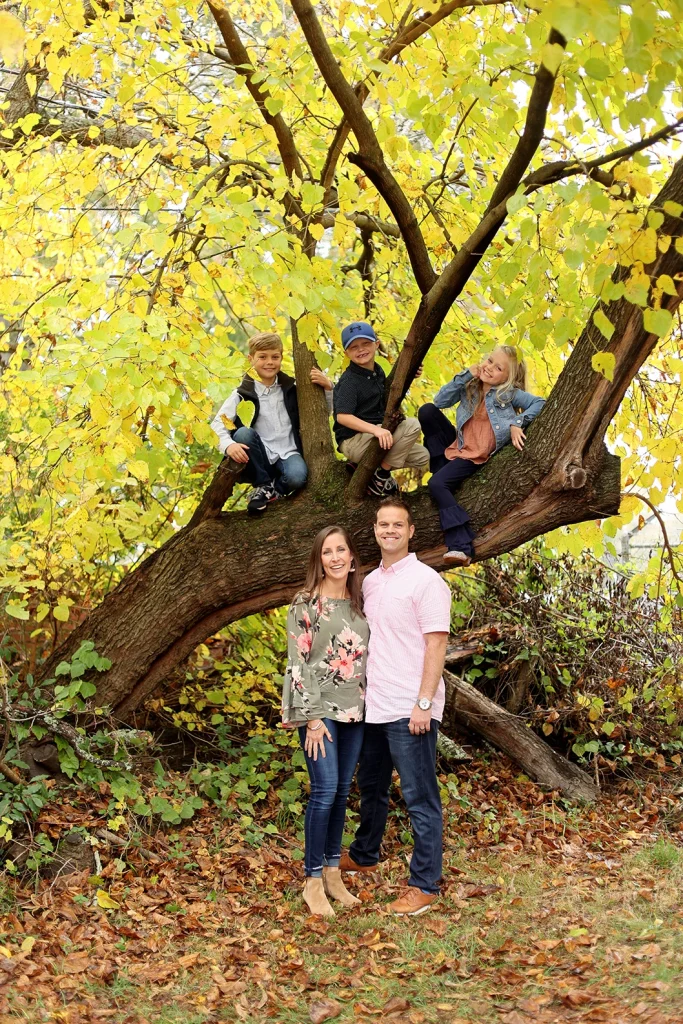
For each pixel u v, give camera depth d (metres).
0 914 3.80
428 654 4.16
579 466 4.30
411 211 4.07
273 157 6.55
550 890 4.41
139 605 4.93
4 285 5.04
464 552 4.45
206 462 5.55
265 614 5.96
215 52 5.53
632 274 3.14
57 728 4.60
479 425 4.63
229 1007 3.26
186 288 4.72
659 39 3.29
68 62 4.65
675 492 4.72
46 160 5.20
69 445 4.51
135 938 3.73
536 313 3.43
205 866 4.40
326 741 4.13
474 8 4.70
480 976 3.46
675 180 3.90
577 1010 3.11
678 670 6.14
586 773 6.41
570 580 6.82
